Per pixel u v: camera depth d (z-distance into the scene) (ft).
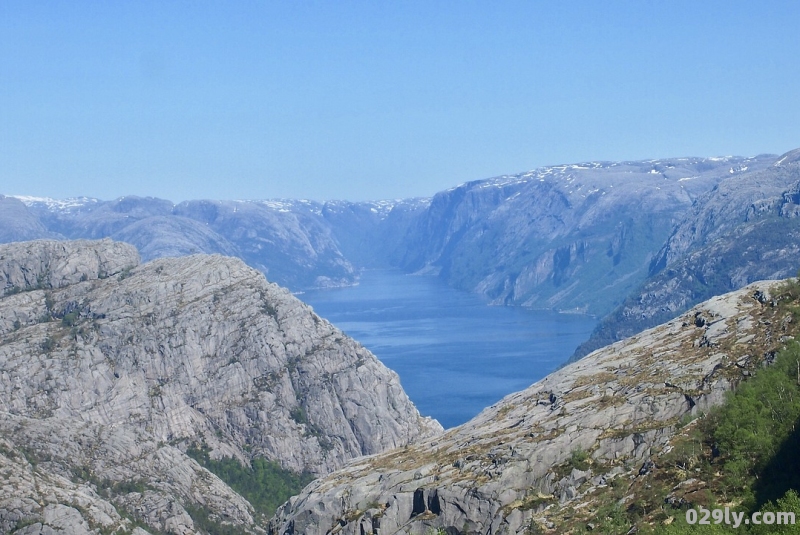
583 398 449.48
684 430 396.57
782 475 358.43
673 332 487.20
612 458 401.70
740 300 477.77
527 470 405.59
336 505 449.06
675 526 345.31
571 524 373.81
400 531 412.57
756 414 381.19
